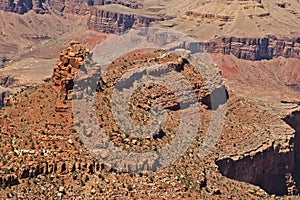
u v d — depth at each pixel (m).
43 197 113.19
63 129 124.25
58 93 131.88
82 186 116.62
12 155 119.19
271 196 147.12
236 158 164.25
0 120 129.50
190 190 126.50
